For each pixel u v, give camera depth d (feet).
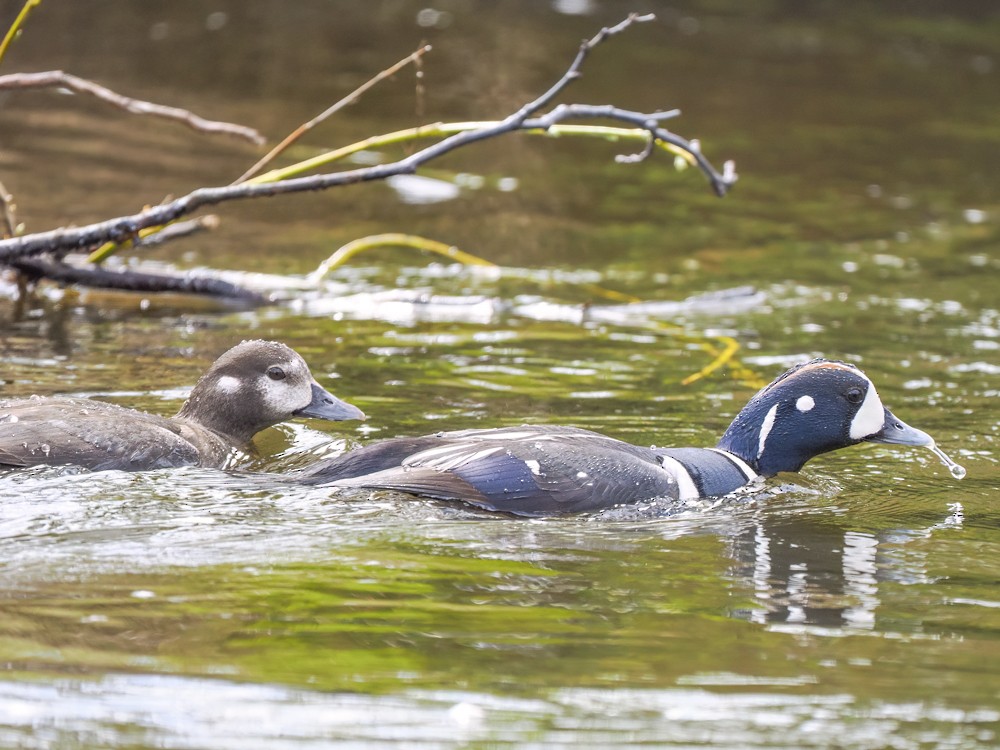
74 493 32.71
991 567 31.48
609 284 60.80
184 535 31.01
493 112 90.63
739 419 38.09
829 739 23.08
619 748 22.57
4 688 23.73
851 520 34.68
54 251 49.49
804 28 130.52
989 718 23.94
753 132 93.15
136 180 71.15
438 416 41.65
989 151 91.66
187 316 53.06
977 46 126.31
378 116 88.63
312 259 62.34
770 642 26.86
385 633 26.61
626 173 83.46
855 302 58.95
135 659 25.03
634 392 45.34
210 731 22.70
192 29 111.04
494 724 23.18
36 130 80.28
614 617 27.84
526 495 33.50
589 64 108.27
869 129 96.17
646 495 34.60
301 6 123.85
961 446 41.11
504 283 60.34
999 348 52.34
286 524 32.07
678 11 134.00
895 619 28.19
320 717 23.26
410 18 121.49
